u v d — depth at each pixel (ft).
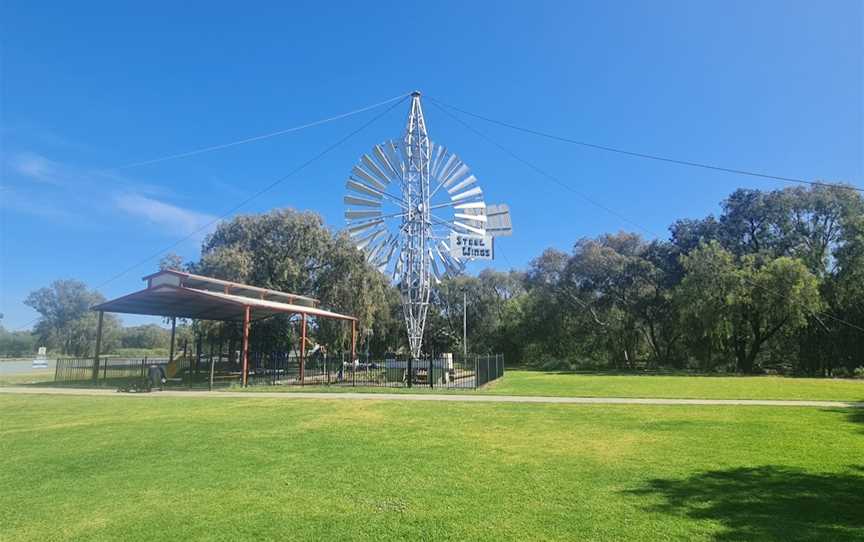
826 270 153.48
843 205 153.28
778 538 19.44
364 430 42.75
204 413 52.85
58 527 21.26
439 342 243.40
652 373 148.97
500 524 21.09
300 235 145.89
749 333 156.87
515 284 257.75
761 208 170.91
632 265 190.39
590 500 24.13
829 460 31.76
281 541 19.53
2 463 31.81
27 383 94.32
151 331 365.61
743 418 48.75
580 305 199.00
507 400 64.49
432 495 25.00
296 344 156.56
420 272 109.19
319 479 27.94
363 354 171.53
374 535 20.02
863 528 20.43
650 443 37.19
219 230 147.43
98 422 47.24
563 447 35.91
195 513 22.74
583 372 156.97
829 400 64.44
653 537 19.63
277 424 45.83
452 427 44.11
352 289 148.56
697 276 151.94
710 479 27.63
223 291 101.86
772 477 27.94
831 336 147.54
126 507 23.63
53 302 278.46
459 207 110.83
